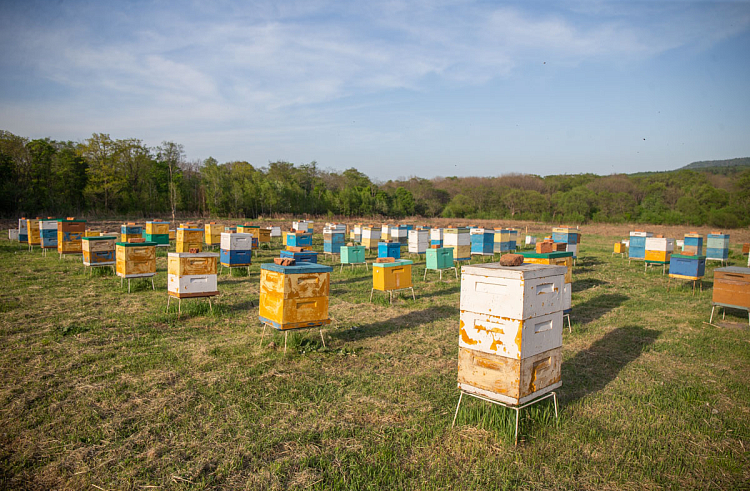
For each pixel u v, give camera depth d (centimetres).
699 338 922
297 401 589
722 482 432
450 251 1620
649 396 631
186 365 710
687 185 7550
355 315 1088
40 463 439
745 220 5556
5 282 1367
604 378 705
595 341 903
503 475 435
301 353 785
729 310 1194
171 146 6034
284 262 756
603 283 1653
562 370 736
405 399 604
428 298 1306
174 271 1007
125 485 407
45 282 1391
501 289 490
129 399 584
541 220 7050
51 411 544
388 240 2850
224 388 624
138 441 482
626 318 1102
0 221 3659
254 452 466
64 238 1833
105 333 870
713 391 649
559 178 10862
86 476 419
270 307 770
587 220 7000
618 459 468
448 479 426
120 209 4869
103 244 1528
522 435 509
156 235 2261
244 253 1645
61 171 4409
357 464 446
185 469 434
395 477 430
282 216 5684
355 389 635
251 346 815
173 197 5103
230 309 1110
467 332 528
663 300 1337
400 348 829
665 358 802
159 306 1107
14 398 575
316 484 412
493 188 9119
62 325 916
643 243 2148
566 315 1030
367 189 7594
